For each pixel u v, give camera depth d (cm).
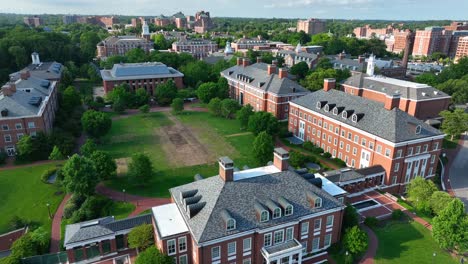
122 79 15288
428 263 5353
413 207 6956
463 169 9425
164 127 11862
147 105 13150
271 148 8169
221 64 17900
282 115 12262
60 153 8412
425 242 5850
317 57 19300
